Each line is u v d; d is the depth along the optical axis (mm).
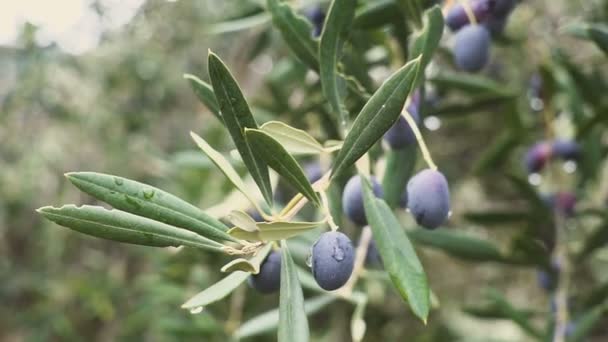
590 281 864
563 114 664
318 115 561
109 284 1134
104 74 1154
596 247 555
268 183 332
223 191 691
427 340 801
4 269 1248
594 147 602
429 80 538
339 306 852
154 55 1152
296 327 326
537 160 615
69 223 314
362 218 366
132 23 1093
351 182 371
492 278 1055
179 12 1095
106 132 1149
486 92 543
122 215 318
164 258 768
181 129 1166
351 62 418
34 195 1194
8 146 1177
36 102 1118
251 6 568
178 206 323
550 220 577
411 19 404
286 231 324
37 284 1217
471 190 1026
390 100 317
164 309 873
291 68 676
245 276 340
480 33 437
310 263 341
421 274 334
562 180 591
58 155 1157
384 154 443
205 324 708
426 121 554
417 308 328
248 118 323
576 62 711
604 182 665
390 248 339
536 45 643
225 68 314
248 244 326
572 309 558
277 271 342
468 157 1035
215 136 756
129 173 1113
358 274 448
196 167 740
